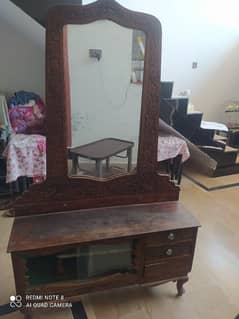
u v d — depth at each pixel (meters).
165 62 3.44
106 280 1.27
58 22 1.07
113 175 1.37
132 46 1.20
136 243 1.25
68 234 1.16
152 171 1.40
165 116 2.80
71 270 1.28
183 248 1.32
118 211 1.37
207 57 3.63
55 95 1.15
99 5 1.10
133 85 1.26
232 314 1.34
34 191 1.26
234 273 1.62
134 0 3.01
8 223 2.02
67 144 1.25
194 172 3.29
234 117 4.00
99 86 1.24
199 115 3.06
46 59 1.10
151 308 1.36
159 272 1.34
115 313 1.33
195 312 1.35
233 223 2.17
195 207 2.42
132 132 1.34
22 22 2.55
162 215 1.35
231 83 3.92
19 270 1.11
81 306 1.36
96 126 1.30
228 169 3.22
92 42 1.16
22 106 2.45
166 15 3.22
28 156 2.14
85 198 1.34
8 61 2.63
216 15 3.44
